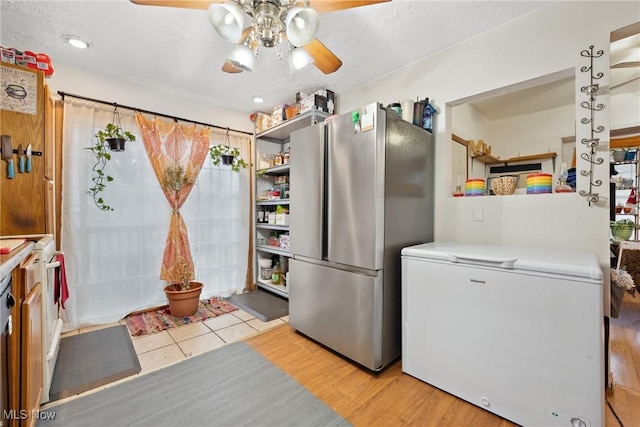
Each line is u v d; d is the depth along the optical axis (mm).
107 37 1964
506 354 1327
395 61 2326
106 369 1781
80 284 2391
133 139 2586
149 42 2025
